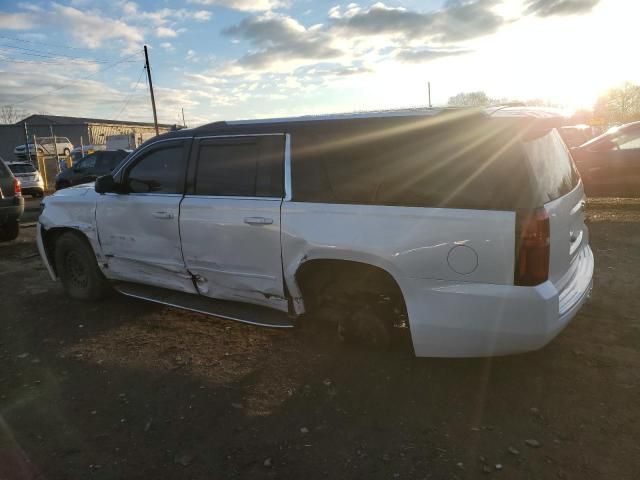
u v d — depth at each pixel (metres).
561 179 3.44
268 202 3.79
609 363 3.59
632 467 2.57
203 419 3.17
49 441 3.02
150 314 5.05
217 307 4.28
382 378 3.54
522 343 3.02
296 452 2.81
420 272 3.19
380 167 3.38
